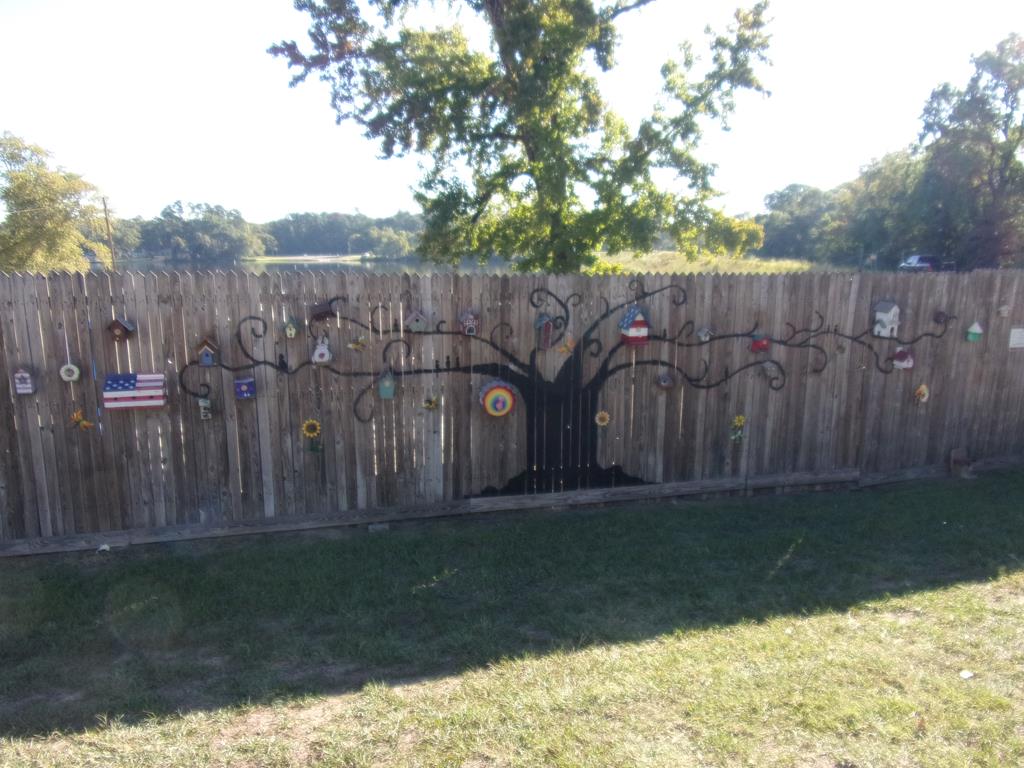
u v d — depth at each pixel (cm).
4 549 521
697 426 655
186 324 536
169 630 408
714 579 480
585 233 1438
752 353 657
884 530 570
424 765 291
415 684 354
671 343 637
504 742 305
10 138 3131
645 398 639
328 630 412
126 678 360
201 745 307
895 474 715
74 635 404
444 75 1424
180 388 541
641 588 466
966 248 3528
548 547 534
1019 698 338
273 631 410
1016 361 750
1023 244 3403
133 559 518
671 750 298
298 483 572
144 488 545
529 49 1333
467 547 533
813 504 642
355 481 584
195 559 514
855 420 698
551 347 607
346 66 1499
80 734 315
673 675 356
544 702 334
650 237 1450
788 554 525
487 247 1547
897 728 313
